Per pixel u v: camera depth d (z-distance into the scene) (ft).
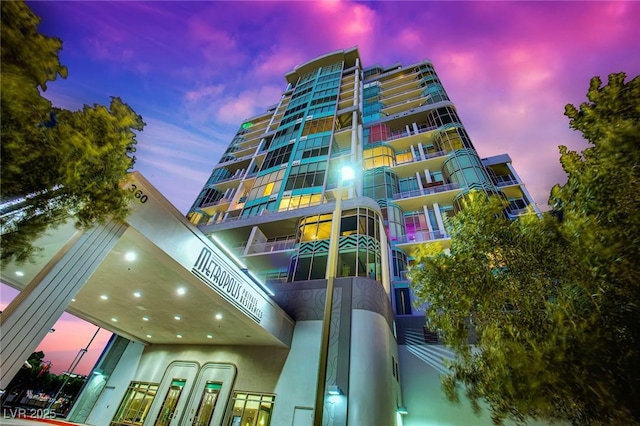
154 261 34.71
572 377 14.30
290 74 202.90
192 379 57.88
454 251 24.48
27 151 14.26
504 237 22.29
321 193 94.43
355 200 75.51
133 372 65.87
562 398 15.26
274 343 53.67
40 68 14.20
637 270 13.39
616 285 14.30
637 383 13.06
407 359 63.82
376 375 46.19
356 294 55.83
